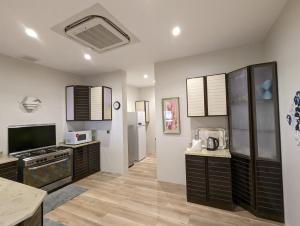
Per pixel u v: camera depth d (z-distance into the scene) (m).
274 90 2.10
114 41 2.49
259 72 2.26
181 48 2.87
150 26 2.14
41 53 2.92
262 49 2.67
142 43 2.62
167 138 3.45
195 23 2.10
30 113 3.34
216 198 2.49
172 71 3.39
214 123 3.03
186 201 2.71
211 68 3.03
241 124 2.56
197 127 3.15
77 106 3.95
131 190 3.16
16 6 1.69
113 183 3.51
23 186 1.33
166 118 3.43
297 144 1.66
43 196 1.18
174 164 3.40
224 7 1.81
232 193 2.64
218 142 2.86
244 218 2.23
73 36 2.30
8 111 3.00
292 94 1.71
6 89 2.98
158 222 2.21
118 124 4.12
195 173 2.63
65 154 3.44
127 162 4.23
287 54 1.79
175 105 3.34
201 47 2.85
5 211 0.98
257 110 2.27
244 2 1.74
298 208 1.70
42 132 3.53
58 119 3.90
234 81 2.61
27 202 1.09
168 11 1.84
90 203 2.71
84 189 3.23
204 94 2.81
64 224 2.19
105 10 1.79
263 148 2.27
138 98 6.58
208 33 2.37
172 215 2.35
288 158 1.88
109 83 4.23
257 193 2.23
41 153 3.16
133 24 2.08
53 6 1.70
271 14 1.95
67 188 3.28
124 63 3.58
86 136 4.04
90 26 2.07
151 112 6.43
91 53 2.97
